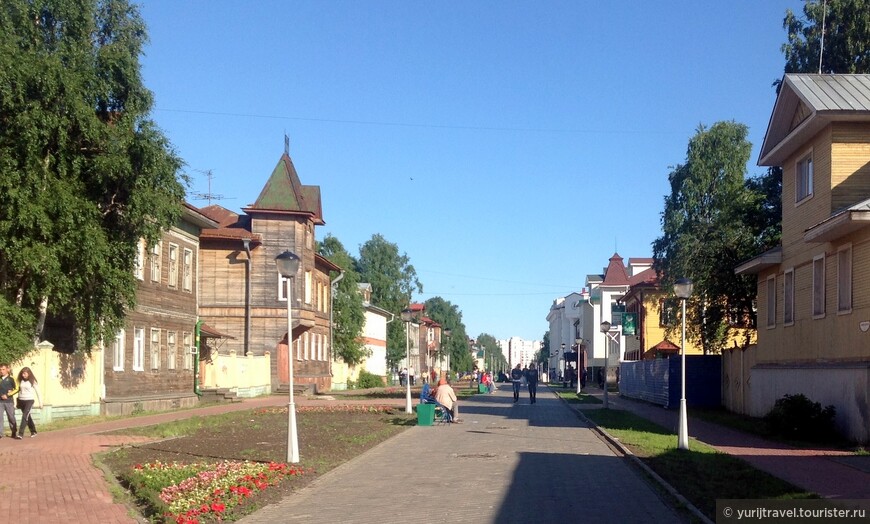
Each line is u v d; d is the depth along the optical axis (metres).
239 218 48.97
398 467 15.45
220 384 40.94
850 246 19.69
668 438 20.17
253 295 46.03
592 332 94.06
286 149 48.12
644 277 71.50
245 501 11.42
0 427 19.75
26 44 21.25
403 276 96.44
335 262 66.94
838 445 18.33
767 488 12.17
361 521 10.11
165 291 34.53
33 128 20.41
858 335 19.06
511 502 11.41
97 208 22.55
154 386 33.09
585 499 11.65
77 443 18.86
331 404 38.06
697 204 45.19
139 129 23.36
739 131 45.31
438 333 125.81
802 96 21.58
